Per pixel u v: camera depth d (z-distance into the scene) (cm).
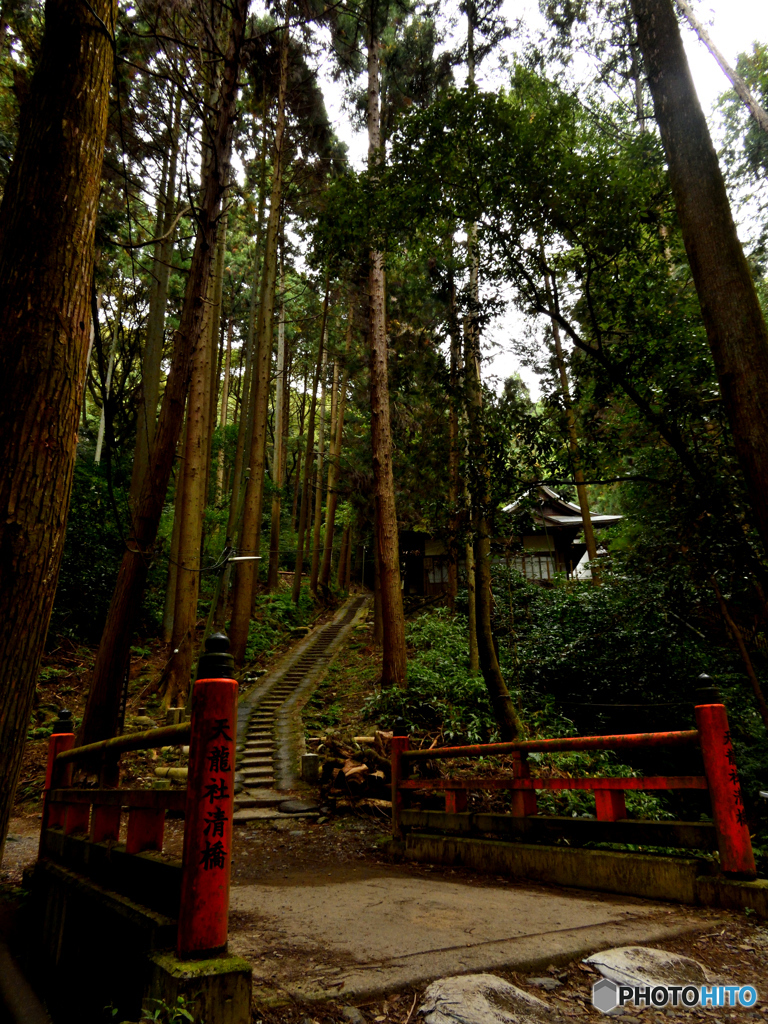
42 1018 293
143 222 1330
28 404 234
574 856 389
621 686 1009
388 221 665
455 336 753
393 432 1603
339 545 3278
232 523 1584
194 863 197
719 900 314
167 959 192
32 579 227
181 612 1119
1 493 225
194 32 677
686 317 606
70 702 1120
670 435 602
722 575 642
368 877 447
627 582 1020
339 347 2384
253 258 2105
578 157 568
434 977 219
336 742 881
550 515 1898
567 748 409
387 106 1396
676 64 492
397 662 1076
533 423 671
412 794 623
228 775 208
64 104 264
